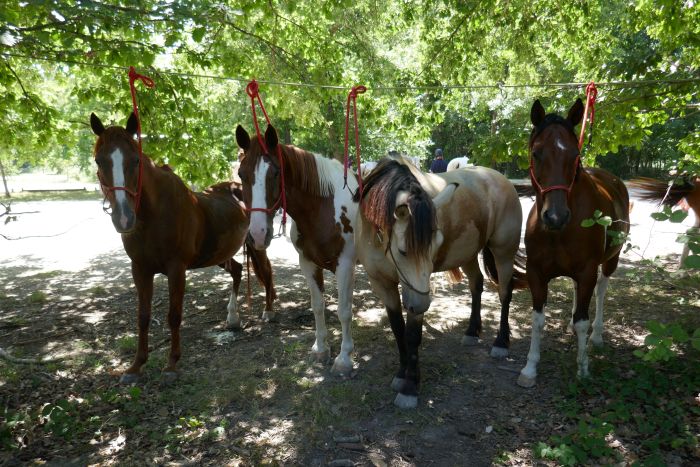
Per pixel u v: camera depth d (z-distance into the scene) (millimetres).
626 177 23750
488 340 4375
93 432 2980
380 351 4176
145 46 4441
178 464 2682
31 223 13055
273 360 4043
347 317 3725
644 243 8172
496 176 4070
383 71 8805
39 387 3574
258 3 5254
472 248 3631
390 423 3059
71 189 27016
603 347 3996
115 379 3705
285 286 6449
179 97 4969
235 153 5801
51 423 2928
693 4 5000
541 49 8352
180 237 3643
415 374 3252
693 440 2592
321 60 6930
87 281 6902
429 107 6711
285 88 6781
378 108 7332
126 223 3152
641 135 4785
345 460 2678
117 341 4492
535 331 3467
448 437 2896
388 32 10180
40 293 5969
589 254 3209
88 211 15875
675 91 4434
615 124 4672
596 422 2725
